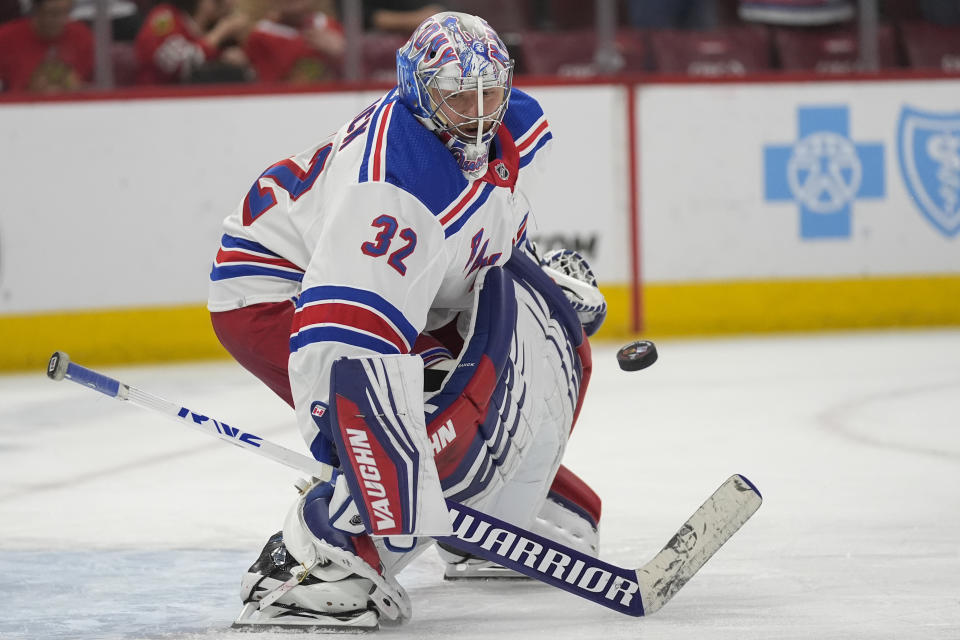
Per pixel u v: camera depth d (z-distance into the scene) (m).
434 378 9.05
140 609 9.02
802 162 25.83
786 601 8.80
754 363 21.64
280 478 13.91
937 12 28.75
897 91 26.02
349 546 8.34
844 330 26.00
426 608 9.09
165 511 12.38
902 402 17.56
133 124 24.11
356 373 7.80
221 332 9.66
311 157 9.19
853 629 8.06
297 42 26.36
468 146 8.41
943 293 26.28
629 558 10.21
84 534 11.48
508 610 8.96
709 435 15.62
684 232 25.67
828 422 16.25
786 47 28.27
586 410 17.69
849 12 28.48
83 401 19.81
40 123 23.81
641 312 25.62
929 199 26.17
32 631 8.51
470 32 8.43
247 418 17.66
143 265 24.27
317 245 8.26
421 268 8.20
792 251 25.89
